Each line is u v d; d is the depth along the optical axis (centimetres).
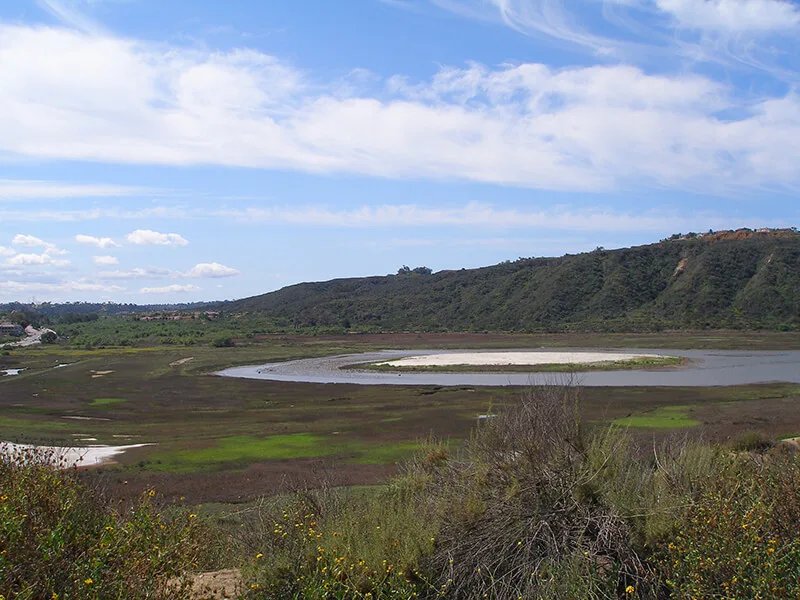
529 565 498
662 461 601
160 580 436
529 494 545
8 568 378
